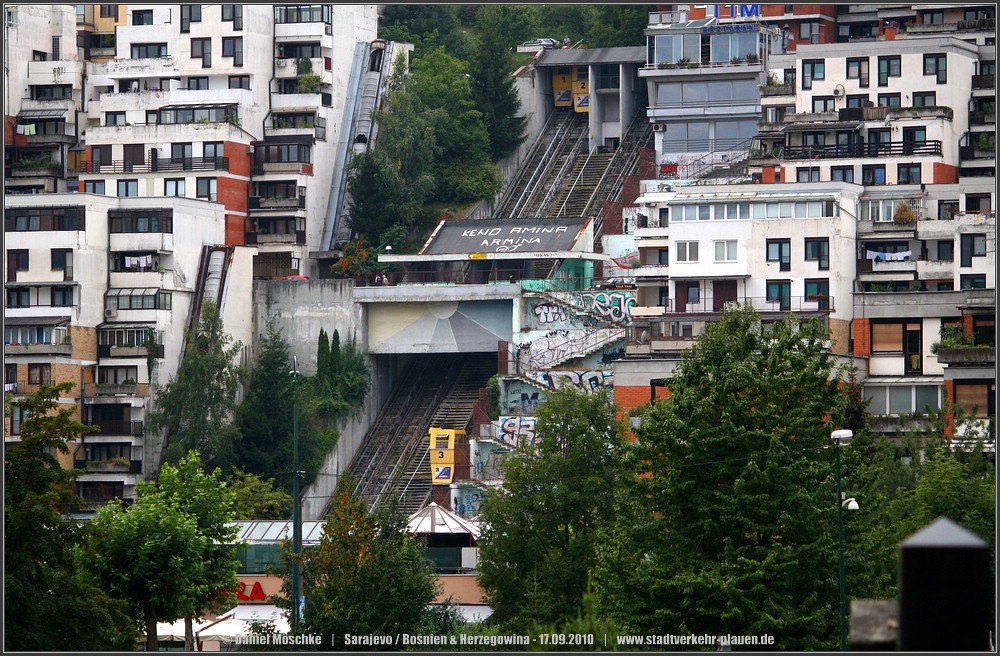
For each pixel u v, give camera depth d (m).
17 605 181.50
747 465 189.62
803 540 188.38
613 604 189.00
